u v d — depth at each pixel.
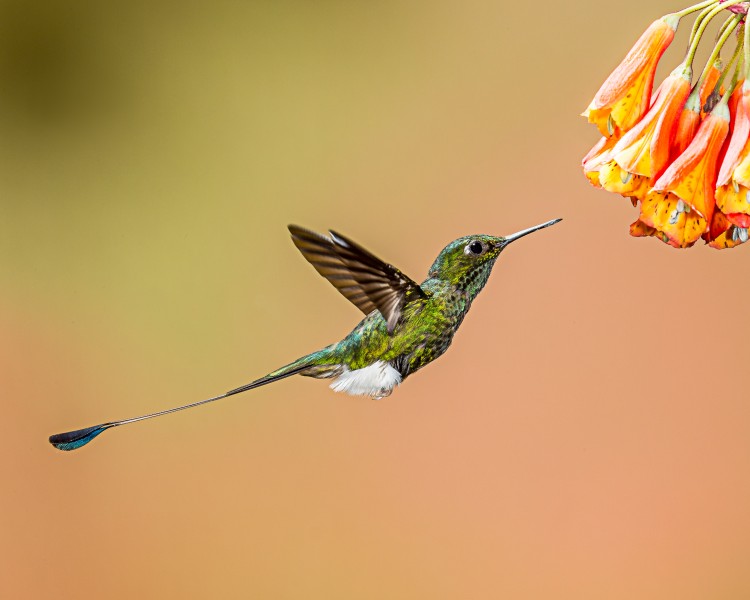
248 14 9.38
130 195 9.36
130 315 9.15
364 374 4.88
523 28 8.84
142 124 9.43
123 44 9.55
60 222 9.38
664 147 3.58
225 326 8.99
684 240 3.56
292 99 9.22
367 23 9.15
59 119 9.52
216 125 9.34
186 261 9.20
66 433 4.37
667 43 3.71
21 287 9.20
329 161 9.10
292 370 4.92
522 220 8.52
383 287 4.65
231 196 9.19
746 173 3.42
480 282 4.86
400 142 8.89
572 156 8.55
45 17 9.72
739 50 3.57
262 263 9.12
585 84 8.62
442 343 4.86
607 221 8.43
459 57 8.89
